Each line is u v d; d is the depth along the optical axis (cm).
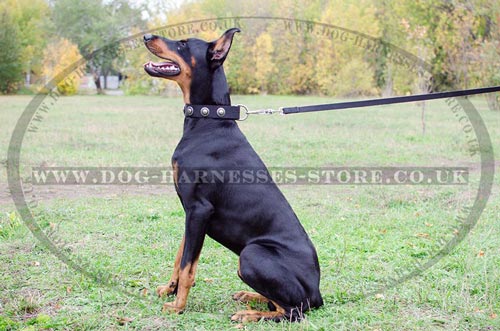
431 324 382
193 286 457
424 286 453
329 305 414
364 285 461
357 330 371
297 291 379
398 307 412
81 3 2905
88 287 445
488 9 1848
